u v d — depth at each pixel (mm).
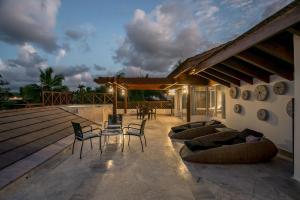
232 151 4547
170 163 4652
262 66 4711
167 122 12219
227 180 3746
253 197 3123
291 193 3246
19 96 17922
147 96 24906
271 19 2865
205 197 3115
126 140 7082
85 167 4375
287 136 5168
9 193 3203
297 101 3656
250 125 6805
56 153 5188
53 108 9906
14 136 5363
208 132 7328
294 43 3625
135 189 3359
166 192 3270
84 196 3115
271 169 4305
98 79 11414
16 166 4039
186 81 10781
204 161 4594
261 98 6078
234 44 4184
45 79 18875
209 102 11289
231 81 7484
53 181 3654
